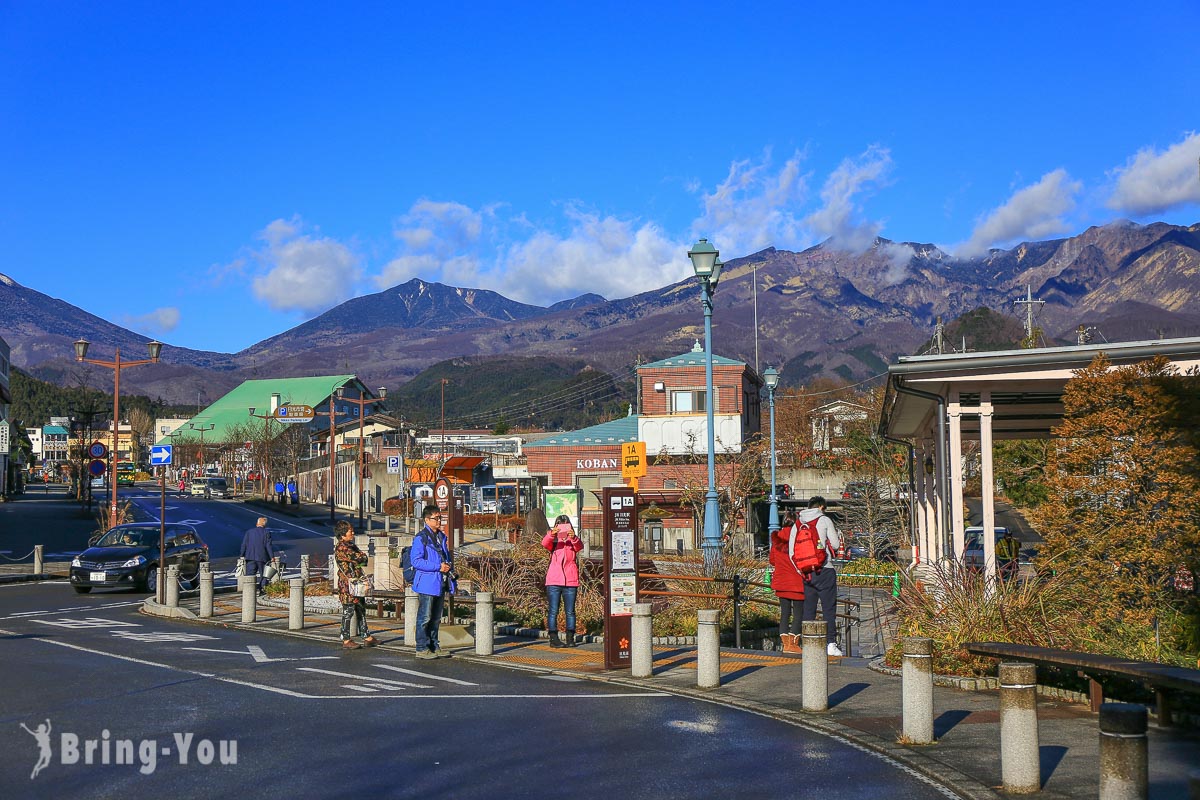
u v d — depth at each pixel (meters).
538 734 9.82
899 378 16.27
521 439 89.44
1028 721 7.96
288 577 32.28
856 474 50.22
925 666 9.51
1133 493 13.31
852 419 65.44
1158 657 11.50
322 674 13.45
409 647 16.27
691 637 18.59
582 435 56.25
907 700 9.50
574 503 47.41
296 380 158.25
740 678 13.02
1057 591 12.83
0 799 7.50
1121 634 12.22
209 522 66.88
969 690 11.92
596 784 8.06
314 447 114.62
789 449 60.22
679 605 20.52
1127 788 6.88
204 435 144.38
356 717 10.58
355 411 142.00
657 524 48.84
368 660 14.85
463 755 8.96
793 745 9.45
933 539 25.22
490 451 84.25
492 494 68.69
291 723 10.26
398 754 8.98
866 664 14.22
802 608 15.77
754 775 8.38
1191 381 13.37
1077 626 12.28
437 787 7.94
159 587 23.25
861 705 11.20
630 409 66.62
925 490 25.52
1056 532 13.59
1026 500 40.28
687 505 47.19
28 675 13.27
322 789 7.86
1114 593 12.80
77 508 72.06
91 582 27.55
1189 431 13.28
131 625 19.98
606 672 13.67
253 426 119.50
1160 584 12.83
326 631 18.42
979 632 12.39
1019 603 12.54
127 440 142.38
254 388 159.12
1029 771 7.93
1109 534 13.05
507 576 21.61
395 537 32.88
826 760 8.90
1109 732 6.97
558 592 16.30
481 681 13.02
